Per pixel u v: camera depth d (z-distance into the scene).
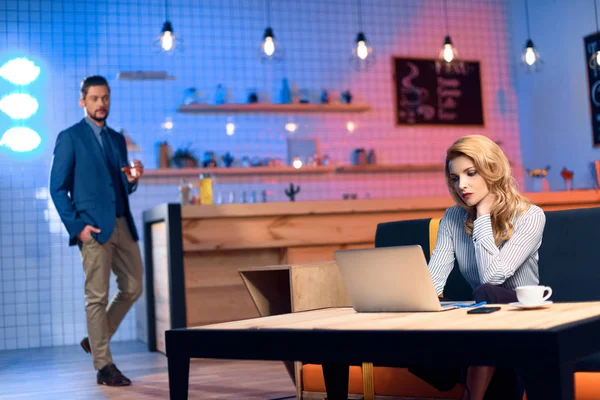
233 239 4.73
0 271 6.05
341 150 7.19
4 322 6.04
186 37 6.77
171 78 6.42
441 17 7.59
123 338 6.25
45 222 6.17
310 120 7.11
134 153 6.54
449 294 2.79
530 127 7.52
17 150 6.14
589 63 6.60
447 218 2.38
